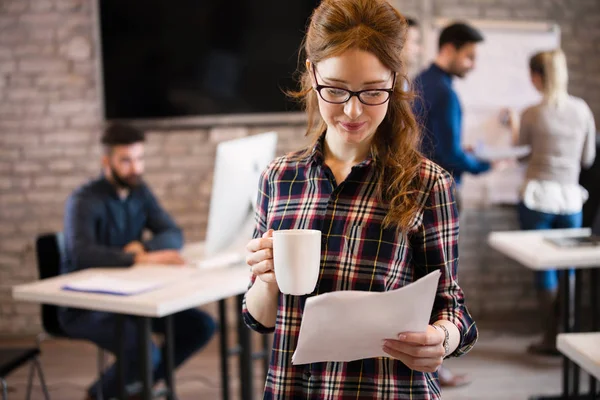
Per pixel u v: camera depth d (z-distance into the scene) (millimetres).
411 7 4320
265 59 4262
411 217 1257
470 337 1303
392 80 1251
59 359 3986
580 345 1739
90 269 2793
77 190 3043
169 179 4367
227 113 4289
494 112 4359
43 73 4285
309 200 1327
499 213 4473
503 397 3225
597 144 3756
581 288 2930
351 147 1331
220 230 2549
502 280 4531
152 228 3262
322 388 1287
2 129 4320
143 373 2334
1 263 4367
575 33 4430
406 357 1198
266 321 1396
